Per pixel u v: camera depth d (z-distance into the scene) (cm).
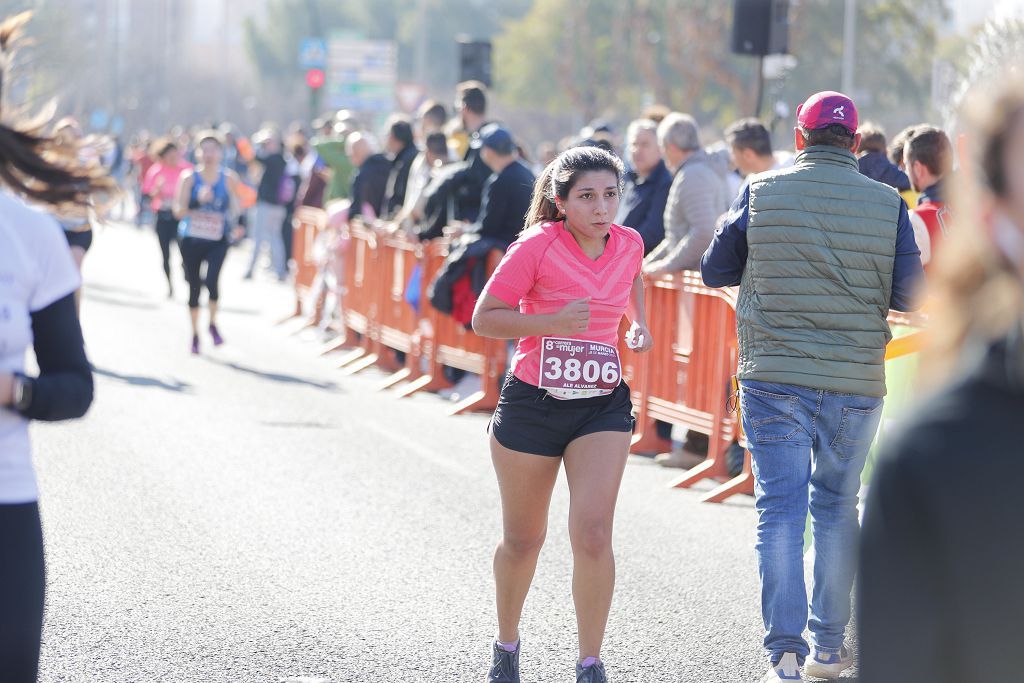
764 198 1202
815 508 1242
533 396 1134
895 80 12269
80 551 1605
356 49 10594
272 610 1410
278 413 2630
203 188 3403
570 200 1122
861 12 12012
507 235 2595
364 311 3428
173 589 1470
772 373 1189
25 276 716
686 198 2125
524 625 1388
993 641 418
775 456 1195
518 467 1148
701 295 2117
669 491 2064
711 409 2103
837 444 1199
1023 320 427
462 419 2664
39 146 764
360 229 3472
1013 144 425
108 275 5581
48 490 1903
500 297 1138
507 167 2603
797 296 1182
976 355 436
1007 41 1939
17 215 724
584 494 1112
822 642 1234
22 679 706
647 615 1437
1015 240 427
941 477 424
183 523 1759
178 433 2375
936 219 1681
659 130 2212
